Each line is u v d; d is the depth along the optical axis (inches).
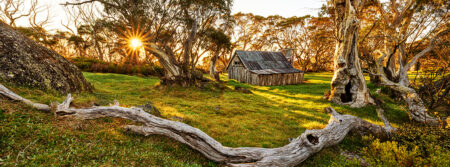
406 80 584.1
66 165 131.2
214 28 890.1
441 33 566.9
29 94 236.1
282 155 204.7
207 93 641.0
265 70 1163.9
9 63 255.1
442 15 541.0
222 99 562.6
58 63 349.1
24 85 254.2
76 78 376.8
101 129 193.9
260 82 1065.5
